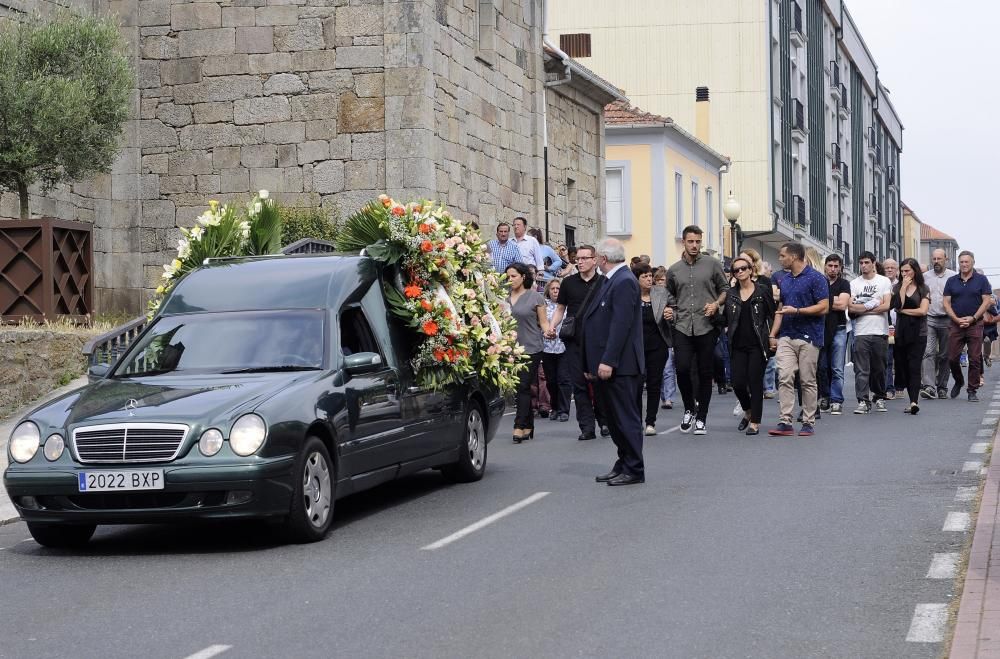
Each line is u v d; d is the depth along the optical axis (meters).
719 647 6.46
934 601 7.32
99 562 9.26
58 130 18.31
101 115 19.16
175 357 10.64
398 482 13.11
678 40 57.50
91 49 19.22
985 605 6.96
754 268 19.91
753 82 57.06
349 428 10.27
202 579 8.47
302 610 7.45
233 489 9.16
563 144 33.62
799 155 66.50
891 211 113.62
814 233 69.94
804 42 65.94
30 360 17.33
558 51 32.03
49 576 8.78
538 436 17.11
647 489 11.90
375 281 11.77
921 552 8.70
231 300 11.22
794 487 11.77
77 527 9.90
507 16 29.28
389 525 10.40
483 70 27.62
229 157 24.56
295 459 9.46
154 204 24.73
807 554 8.71
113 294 24.67
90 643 6.82
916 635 6.59
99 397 9.87
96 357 16.17
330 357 10.49
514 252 22.86
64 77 18.81
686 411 17.23
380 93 24.11
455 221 13.07
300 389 9.88
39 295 18.33
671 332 16.92
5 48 18.50
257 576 8.49
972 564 8.03
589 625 6.95
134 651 6.63
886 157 109.62
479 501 11.52
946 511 10.26
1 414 16.67
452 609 7.38
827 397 20.41
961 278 22.14
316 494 9.80
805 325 16.36
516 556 8.91
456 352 12.07
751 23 56.97
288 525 9.52
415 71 23.98
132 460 9.24
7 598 8.06
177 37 24.70
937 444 14.94
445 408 12.16
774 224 57.03
